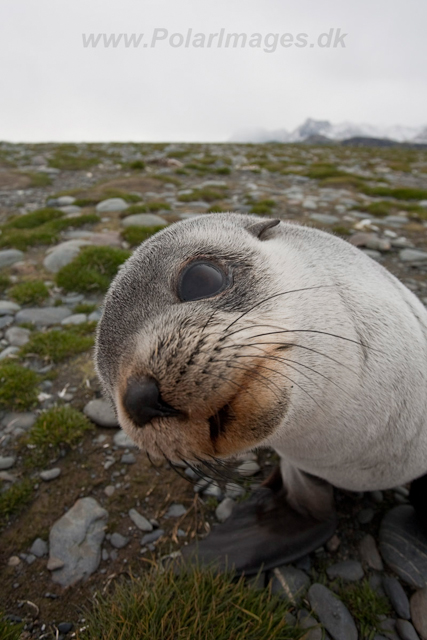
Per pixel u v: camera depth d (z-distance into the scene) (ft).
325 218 3.54
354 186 5.17
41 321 2.13
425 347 0.97
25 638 0.94
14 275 2.62
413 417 0.93
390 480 1.03
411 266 2.60
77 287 2.41
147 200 4.24
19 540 1.13
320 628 0.91
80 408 1.58
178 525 1.17
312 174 6.06
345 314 0.87
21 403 1.58
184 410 0.68
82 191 4.77
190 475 1.30
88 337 1.98
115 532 1.15
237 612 0.91
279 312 0.78
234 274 0.81
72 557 1.09
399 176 7.27
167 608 0.89
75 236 3.16
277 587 1.00
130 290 0.85
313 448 0.92
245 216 1.15
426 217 3.63
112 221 3.51
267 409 0.71
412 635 0.90
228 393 0.68
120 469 1.33
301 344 0.79
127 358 0.73
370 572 1.03
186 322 0.72
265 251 0.90
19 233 3.16
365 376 0.85
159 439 0.69
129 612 0.90
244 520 1.17
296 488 1.15
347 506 1.20
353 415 0.86
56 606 0.99
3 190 5.22
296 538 1.09
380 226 3.37
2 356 1.86
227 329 0.71
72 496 1.25
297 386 0.78
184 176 5.98
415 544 1.05
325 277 0.90
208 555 1.07
